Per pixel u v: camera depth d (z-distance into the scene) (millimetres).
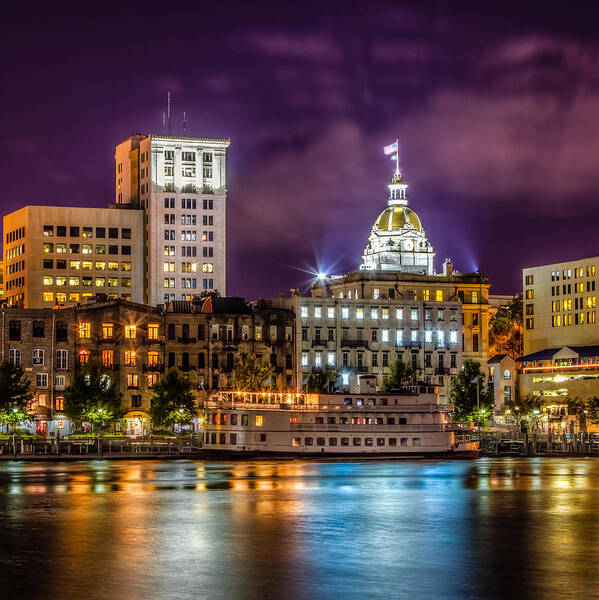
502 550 83062
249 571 74750
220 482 131875
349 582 71438
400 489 124750
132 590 68875
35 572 74000
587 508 107938
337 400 167875
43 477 137750
